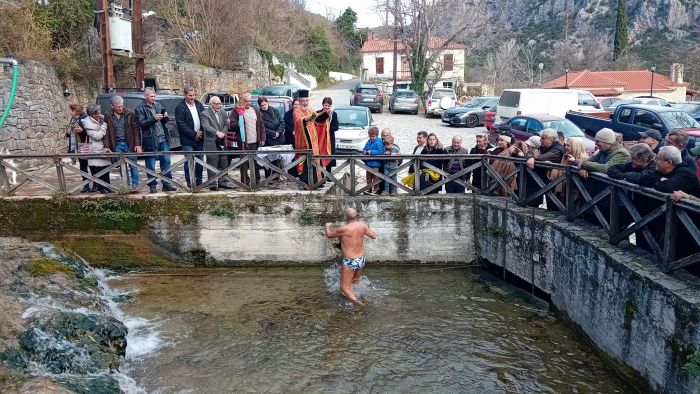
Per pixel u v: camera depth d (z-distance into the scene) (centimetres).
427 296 841
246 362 652
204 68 2406
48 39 1556
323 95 3825
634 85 3816
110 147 947
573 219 756
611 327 612
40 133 1330
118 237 952
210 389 595
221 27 2758
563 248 730
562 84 3734
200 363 649
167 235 953
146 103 964
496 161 939
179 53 2656
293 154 1009
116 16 1582
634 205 622
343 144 1367
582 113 1574
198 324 747
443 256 966
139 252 956
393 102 2847
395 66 3469
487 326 740
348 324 748
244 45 2997
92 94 1739
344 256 819
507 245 877
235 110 980
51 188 949
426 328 736
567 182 747
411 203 948
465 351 675
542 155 832
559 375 620
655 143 736
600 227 724
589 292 664
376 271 951
